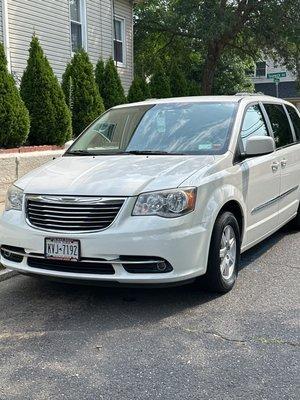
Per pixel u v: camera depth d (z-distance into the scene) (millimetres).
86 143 6055
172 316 4559
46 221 4551
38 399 3250
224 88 31344
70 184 4613
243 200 5367
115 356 3818
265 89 39781
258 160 5820
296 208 7430
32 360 3775
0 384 3445
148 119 5965
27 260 4703
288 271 5852
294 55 22203
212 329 4277
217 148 5328
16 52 13359
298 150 7277
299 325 4344
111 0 17719
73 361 3750
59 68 15141
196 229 4531
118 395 3285
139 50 26188
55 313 4668
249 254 6609
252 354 3828
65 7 15266
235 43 23844
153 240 4301
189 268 4488
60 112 10641
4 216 4891
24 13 13594
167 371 3586
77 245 4379
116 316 4578
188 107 6000
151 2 24547
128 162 5086
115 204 4387
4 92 9234
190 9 20516
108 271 4414
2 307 4824
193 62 27422
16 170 9211
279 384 3400
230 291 5164
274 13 20719
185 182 4547
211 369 3609
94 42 16953
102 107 12422
